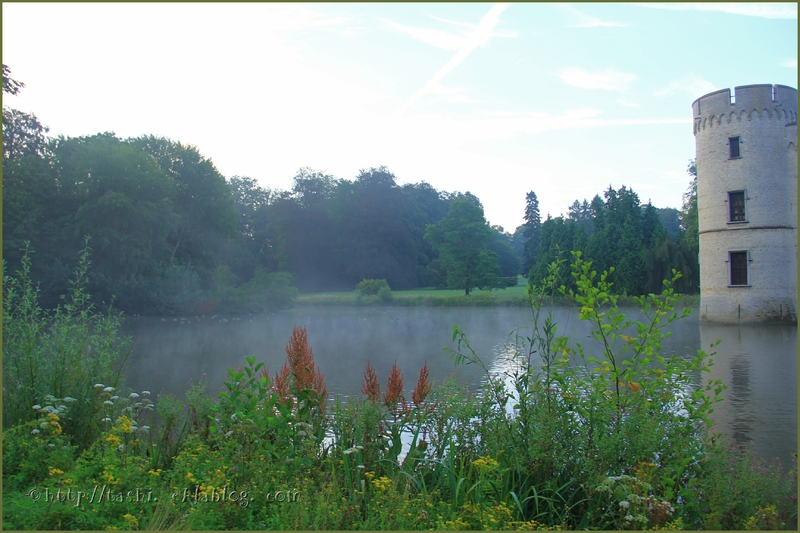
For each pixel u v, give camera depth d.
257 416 4.82
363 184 86.25
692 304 37.81
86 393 5.80
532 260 96.56
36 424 5.00
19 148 47.84
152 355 19.91
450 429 5.21
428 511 4.18
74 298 7.03
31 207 41.09
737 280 29.94
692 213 57.75
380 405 5.66
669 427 4.91
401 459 5.57
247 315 42.25
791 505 4.25
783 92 29.05
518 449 4.82
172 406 5.73
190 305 40.91
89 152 43.53
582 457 4.66
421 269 87.94
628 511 4.06
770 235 28.89
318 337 26.31
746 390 11.86
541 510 4.59
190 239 55.75
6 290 7.58
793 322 28.75
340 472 4.83
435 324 34.00
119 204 41.03
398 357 18.78
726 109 29.80
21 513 3.89
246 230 99.19
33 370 5.85
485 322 35.03
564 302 43.97
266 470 4.50
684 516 4.30
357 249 83.06
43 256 40.34
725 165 29.98
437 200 105.25
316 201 92.44
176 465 4.60
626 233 53.34
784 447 7.63
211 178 58.09
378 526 3.86
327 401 10.58
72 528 3.81
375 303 51.41
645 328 5.44
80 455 5.13
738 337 23.02
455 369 15.59
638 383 5.32
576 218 125.00
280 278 46.03
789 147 29.09
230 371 5.23
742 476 4.26
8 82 21.52
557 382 5.42
